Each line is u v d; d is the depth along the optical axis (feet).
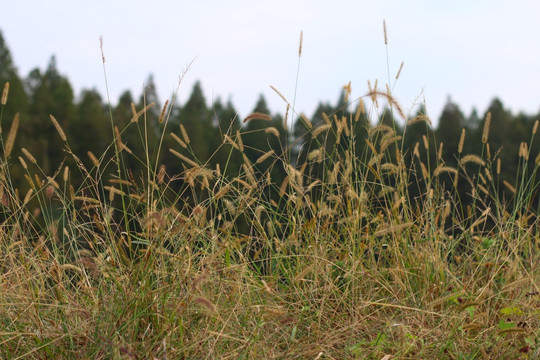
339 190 11.46
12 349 8.36
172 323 8.03
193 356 7.92
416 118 12.27
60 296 8.99
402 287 10.42
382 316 9.89
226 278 9.82
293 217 11.23
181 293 8.66
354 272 10.14
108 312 8.38
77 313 8.71
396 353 8.79
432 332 9.36
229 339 8.59
